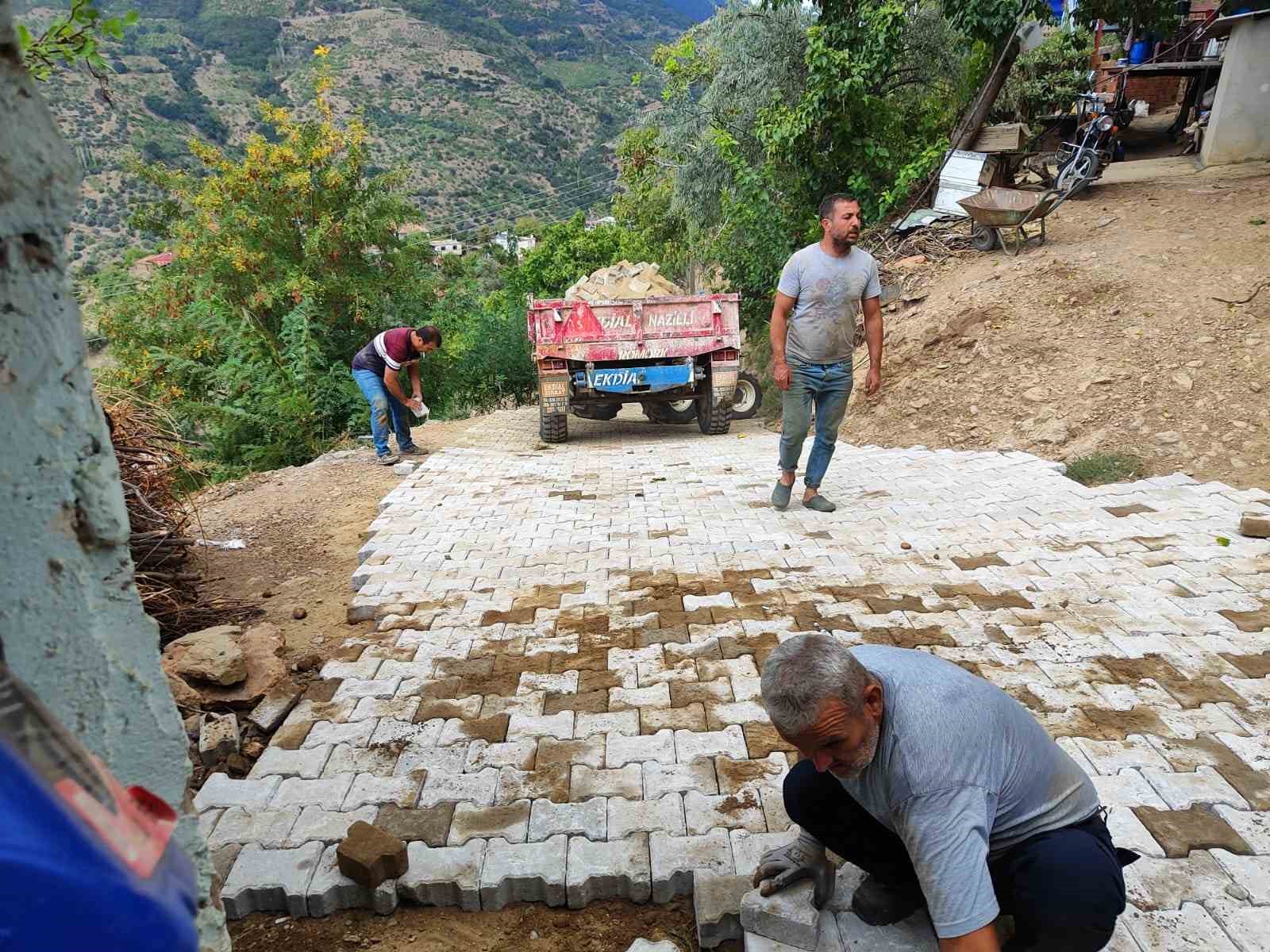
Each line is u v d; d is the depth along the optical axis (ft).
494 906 10.21
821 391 21.29
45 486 4.88
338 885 10.16
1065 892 7.14
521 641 15.99
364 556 20.77
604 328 36.40
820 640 7.09
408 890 10.21
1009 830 7.33
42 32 11.84
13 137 4.56
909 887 8.89
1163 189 41.32
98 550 5.19
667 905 10.23
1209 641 14.57
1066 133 59.62
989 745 7.08
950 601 16.62
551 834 10.92
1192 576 16.96
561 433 37.11
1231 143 45.19
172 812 4.08
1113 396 26.37
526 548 20.72
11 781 3.07
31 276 4.72
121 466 17.89
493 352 55.77
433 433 41.60
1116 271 31.24
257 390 44.65
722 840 10.62
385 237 63.46
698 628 16.07
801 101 45.70
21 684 3.54
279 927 10.05
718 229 54.90
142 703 5.47
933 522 20.97
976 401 29.71
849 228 19.84
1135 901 9.31
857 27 43.70
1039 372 29.09
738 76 52.34
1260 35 43.16
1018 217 35.35
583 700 13.92
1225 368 25.39
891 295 37.99
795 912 8.98
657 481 26.76
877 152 44.09
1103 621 15.43
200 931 5.73
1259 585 16.39
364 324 63.16
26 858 2.88
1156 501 21.07
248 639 15.46
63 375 4.91
